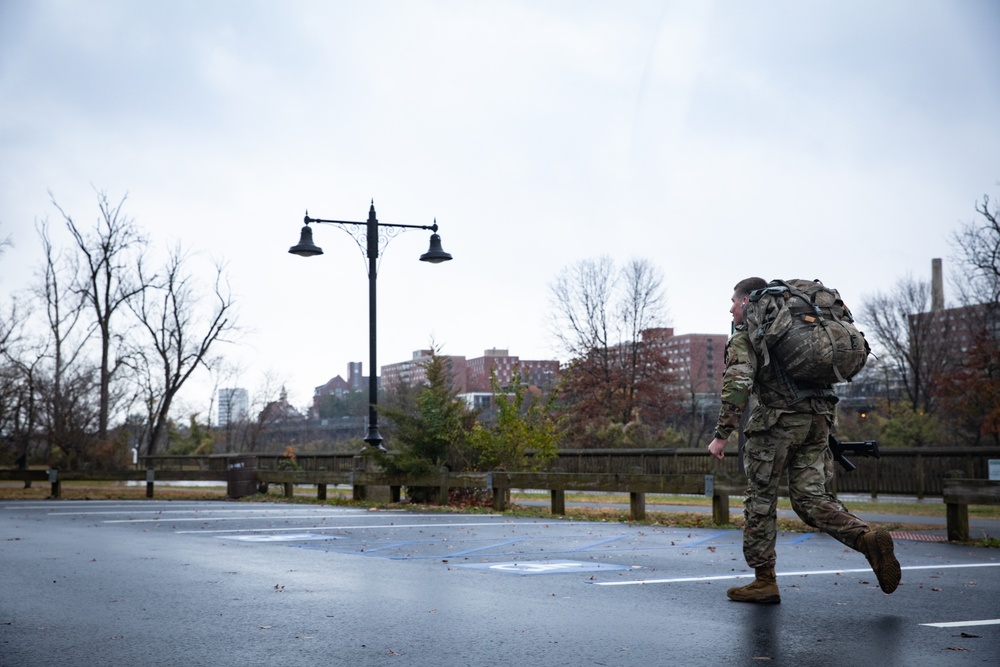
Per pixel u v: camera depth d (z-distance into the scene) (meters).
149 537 10.20
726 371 5.53
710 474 12.63
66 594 5.99
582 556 8.27
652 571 7.12
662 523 13.17
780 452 5.53
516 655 4.17
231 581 6.56
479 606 5.46
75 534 10.59
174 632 4.74
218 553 8.46
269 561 7.80
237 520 13.04
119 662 4.09
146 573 7.01
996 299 42.88
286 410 67.38
